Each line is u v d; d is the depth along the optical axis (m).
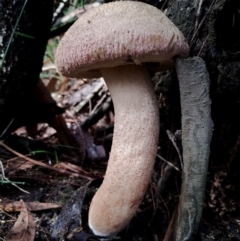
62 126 0.32
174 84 0.23
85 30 0.17
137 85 0.19
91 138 0.33
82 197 0.22
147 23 0.16
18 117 0.29
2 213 0.22
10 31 0.24
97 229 0.20
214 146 0.22
